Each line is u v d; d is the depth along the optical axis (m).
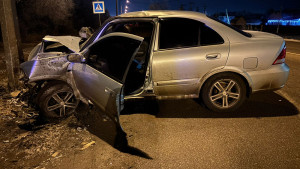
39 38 18.05
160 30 3.25
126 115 3.61
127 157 2.57
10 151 2.73
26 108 3.94
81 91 3.09
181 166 2.38
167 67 3.17
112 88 2.48
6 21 4.38
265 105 3.82
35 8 18.66
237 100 3.43
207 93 3.39
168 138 2.92
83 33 4.08
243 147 2.66
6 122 3.46
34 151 2.72
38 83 3.67
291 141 2.74
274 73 3.26
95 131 3.16
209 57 3.17
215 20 3.39
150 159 2.51
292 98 4.11
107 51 3.02
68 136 3.04
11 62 4.60
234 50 3.19
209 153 2.58
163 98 3.37
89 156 2.60
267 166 2.32
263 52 3.20
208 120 3.36
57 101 3.49
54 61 3.34
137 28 4.62
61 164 2.47
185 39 3.25
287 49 11.97
